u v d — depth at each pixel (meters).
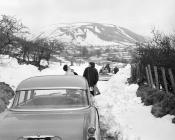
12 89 16.47
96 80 14.52
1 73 20.92
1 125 5.89
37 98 6.80
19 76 21.88
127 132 8.90
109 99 15.04
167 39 15.44
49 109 6.54
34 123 5.85
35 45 38.06
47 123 5.84
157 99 12.10
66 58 77.50
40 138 5.55
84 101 6.74
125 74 24.34
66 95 6.83
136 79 19.09
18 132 5.64
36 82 7.12
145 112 11.23
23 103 6.77
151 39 17.38
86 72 14.41
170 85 13.36
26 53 36.81
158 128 9.13
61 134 5.57
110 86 22.00
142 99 13.41
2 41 25.73
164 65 13.77
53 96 6.83
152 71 15.85
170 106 10.53
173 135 8.46
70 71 14.66
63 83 7.05
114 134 9.05
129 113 11.40
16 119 6.08
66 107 6.59
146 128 9.22
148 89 14.34
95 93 14.76
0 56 26.25
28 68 26.56
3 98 13.41
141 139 8.23
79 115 6.20
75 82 7.13
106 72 33.31
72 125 5.77
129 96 15.12
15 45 29.70
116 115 11.06
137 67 18.95
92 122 5.75
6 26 25.91
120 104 13.52
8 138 5.60
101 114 11.38
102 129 9.62
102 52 154.75
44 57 39.88
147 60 17.27
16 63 26.17
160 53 15.28
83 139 5.54
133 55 20.45
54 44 43.22
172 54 13.52
